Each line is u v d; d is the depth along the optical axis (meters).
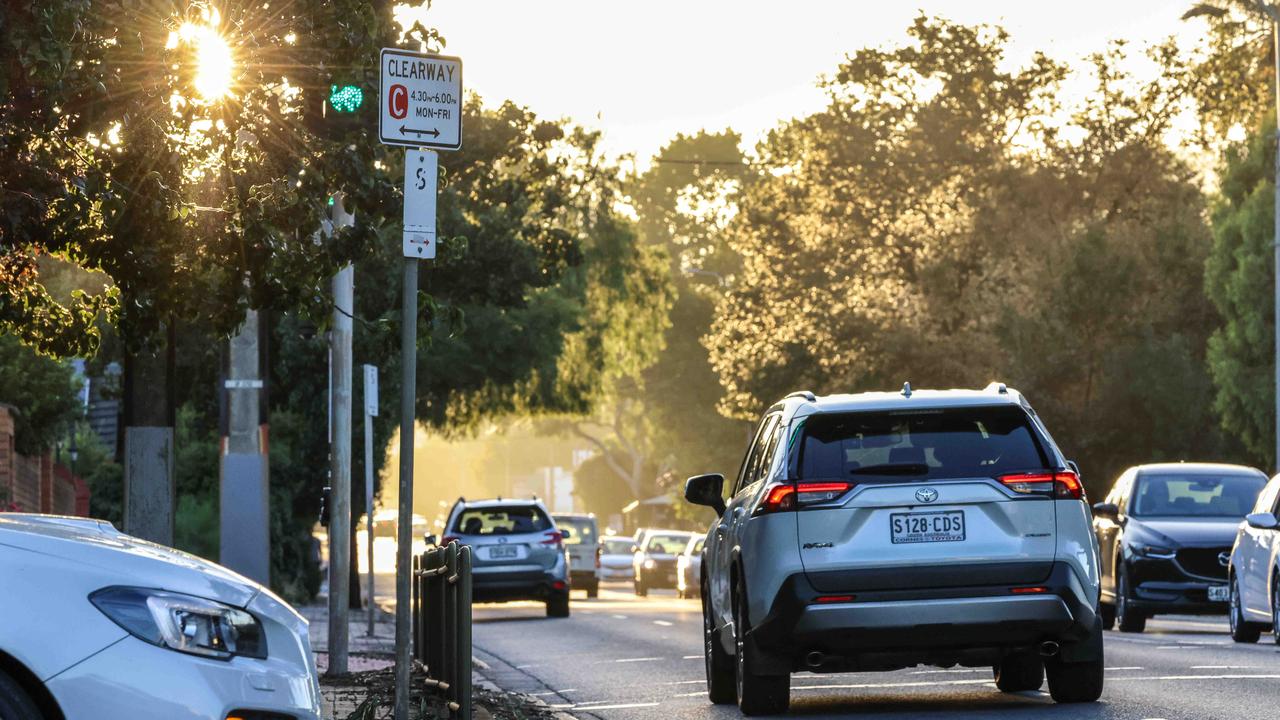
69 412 81.94
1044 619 32.19
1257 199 115.12
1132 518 68.25
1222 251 118.38
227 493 51.44
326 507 45.81
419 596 44.50
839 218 162.00
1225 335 121.12
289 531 105.44
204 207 36.91
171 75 34.31
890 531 32.25
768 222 169.00
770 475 33.12
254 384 51.62
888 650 32.34
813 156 162.12
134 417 50.69
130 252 36.72
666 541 163.38
